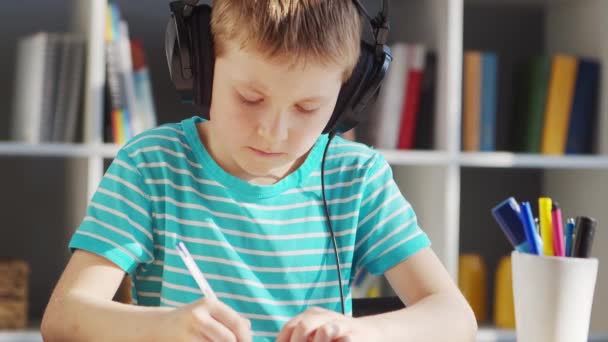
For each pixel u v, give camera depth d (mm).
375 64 1077
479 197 2766
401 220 1197
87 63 2201
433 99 2363
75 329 979
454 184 2268
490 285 2742
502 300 2422
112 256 1074
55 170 2549
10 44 2506
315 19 946
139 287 1150
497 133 2668
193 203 1152
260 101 962
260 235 1155
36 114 2189
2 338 2104
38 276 2533
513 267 1090
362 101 1096
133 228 1107
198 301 920
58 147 2125
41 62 2186
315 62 938
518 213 1099
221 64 991
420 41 2455
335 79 981
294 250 1161
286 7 939
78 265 1070
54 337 1001
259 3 945
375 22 1075
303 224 1174
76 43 2207
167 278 1123
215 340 887
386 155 2230
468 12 2740
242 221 1156
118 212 1105
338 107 1088
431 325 1049
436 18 2338
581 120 2469
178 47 1030
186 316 902
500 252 2760
